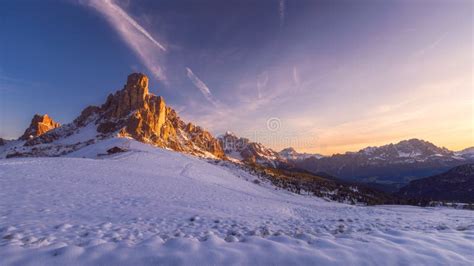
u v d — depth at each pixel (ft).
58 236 29.50
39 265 18.72
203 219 47.16
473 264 21.49
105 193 65.87
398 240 27.45
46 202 49.29
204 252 21.80
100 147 340.39
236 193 112.57
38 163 109.60
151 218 44.96
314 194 363.35
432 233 31.94
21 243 25.41
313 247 24.47
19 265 18.56
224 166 382.01
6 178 68.74
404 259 21.93
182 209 56.13
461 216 70.54
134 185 87.86
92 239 28.81
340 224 47.93
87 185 74.13
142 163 189.98
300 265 20.56
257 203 88.17
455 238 28.50
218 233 36.37
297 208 92.07
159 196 72.54
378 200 517.14
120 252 21.15
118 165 143.23
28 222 34.86
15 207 43.21
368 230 40.11
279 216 61.98
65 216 40.81
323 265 20.62
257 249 23.02
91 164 127.75
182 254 21.22
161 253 21.29
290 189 341.41
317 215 71.10
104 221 39.81
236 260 20.89
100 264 19.31
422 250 24.06
